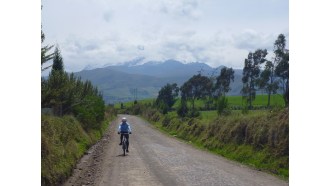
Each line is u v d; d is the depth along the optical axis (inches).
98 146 1168.8
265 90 3545.8
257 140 884.6
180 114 2576.3
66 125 911.7
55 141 667.4
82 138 1070.4
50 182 501.0
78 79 1428.4
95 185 547.8
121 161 816.9
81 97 1393.9
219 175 635.5
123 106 6830.7
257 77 3907.5
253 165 799.1
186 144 1318.9
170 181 576.1
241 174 655.1
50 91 786.8
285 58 3282.5
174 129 1987.0
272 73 3457.2
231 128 1078.4
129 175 631.8
